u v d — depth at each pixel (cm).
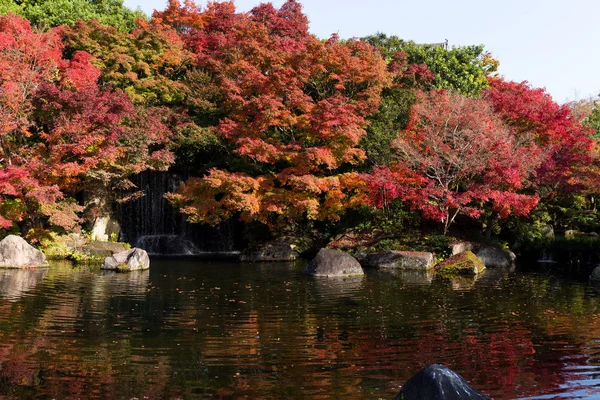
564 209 3106
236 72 3184
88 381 862
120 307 1435
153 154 2677
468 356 1020
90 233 2845
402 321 1310
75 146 2384
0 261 2172
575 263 2738
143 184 3228
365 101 2942
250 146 2583
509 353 1041
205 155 3247
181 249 3123
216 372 916
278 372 920
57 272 2078
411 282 1970
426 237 2697
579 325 1275
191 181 2752
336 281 1984
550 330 1226
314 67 2855
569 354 1035
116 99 2520
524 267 2536
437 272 2289
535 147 2567
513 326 1263
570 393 826
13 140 2630
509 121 2862
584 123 4097
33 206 2572
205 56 3459
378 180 2523
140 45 3228
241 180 2583
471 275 2205
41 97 2466
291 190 2766
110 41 3188
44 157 2545
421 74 3556
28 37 2564
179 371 920
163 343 1091
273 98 2658
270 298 1611
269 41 3209
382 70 2961
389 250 2538
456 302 1567
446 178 2617
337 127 2606
